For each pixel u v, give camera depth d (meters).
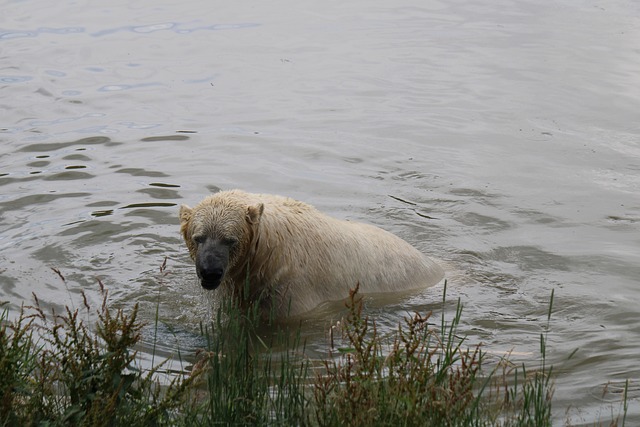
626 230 15.47
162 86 22.89
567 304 12.93
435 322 12.36
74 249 14.42
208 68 24.17
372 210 16.30
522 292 13.40
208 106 21.55
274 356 11.15
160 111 21.22
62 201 16.33
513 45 25.83
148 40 26.44
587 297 13.12
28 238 14.76
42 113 20.95
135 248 14.62
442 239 15.27
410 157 18.67
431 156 18.72
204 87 22.83
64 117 20.73
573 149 18.97
